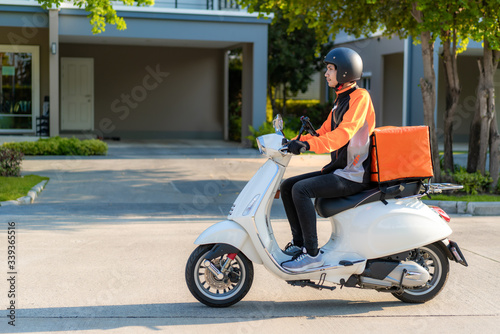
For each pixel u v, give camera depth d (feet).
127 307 15.76
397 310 15.72
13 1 54.34
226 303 15.64
